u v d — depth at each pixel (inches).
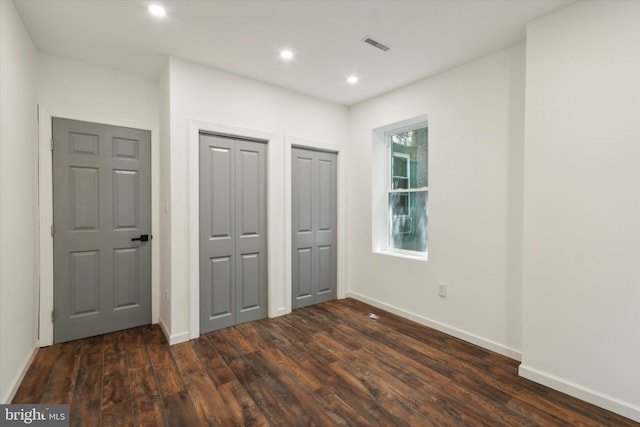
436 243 117.3
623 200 69.4
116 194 113.3
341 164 152.9
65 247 104.5
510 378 84.4
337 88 131.9
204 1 76.4
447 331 113.3
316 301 147.4
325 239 150.2
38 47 98.3
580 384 75.6
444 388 79.7
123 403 72.6
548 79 80.1
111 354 96.4
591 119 73.5
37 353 96.4
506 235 97.0
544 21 80.7
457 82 110.4
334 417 68.6
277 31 89.7
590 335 74.2
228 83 116.1
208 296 114.3
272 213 128.6
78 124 106.4
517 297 94.6
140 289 118.3
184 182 107.2
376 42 95.2
